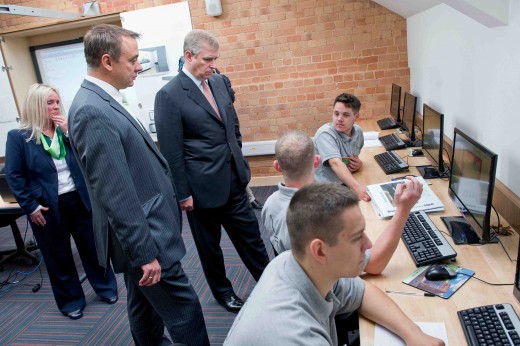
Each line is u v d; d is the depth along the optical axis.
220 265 2.42
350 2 4.03
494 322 1.11
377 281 1.42
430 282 1.37
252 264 2.44
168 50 4.29
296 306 0.88
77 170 2.50
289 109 4.40
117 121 1.52
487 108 2.08
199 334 1.78
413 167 2.61
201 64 2.07
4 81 4.45
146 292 1.71
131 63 1.59
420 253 1.51
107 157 1.46
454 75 2.60
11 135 2.37
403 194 1.42
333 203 0.87
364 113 4.29
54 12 3.79
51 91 2.37
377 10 4.01
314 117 4.39
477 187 1.57
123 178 1.48
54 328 2.52
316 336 0.85
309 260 0.90
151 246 1.54
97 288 2.72
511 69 1.77
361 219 0.89
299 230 0.89
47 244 2.51
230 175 2.26
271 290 0.91
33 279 3.21
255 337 0.83
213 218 2.30
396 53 4.09
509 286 1.31
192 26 4.34
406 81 4.12
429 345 1.07
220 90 2.29
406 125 3.30
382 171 2.62
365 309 1.22
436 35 2.99
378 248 1.43
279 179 4.65
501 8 1.75
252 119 4.50
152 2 4.35
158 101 2.10
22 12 3.36
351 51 4.16
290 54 4.27
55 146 2.40
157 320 1.96
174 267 1.68
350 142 2.60
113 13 4.19
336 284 1.19
